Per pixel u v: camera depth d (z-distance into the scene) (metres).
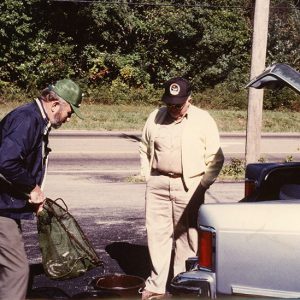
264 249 3.36
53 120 4.00
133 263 6.01
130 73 33.47
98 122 22.52
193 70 35.59
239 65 35.41
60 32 32.97
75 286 5.35
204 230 3.51
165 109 4.98
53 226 4.18
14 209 3.93
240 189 10.39
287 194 4.18
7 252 3.96
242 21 35.75
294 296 3.29
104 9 33.09
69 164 13.16
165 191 4.91
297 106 31.16
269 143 18.88
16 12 31.03
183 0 35.22
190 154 4.83
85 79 32.03
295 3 38.66
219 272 3.44
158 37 34.62
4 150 3.77
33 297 4.72
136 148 16.27
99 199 9.20
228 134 21.28
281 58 35.88
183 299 3.51
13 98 29.50
